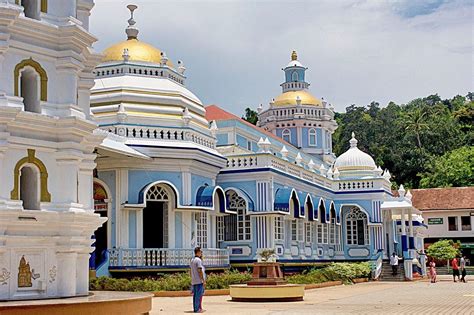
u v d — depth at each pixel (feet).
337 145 292.20
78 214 50.62
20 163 49.39
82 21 57.57
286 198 109.81
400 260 144.87
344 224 148.87
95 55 57.26
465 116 291.79
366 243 146.61
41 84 51.44
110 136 91.61
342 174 155.12
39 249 49.37
